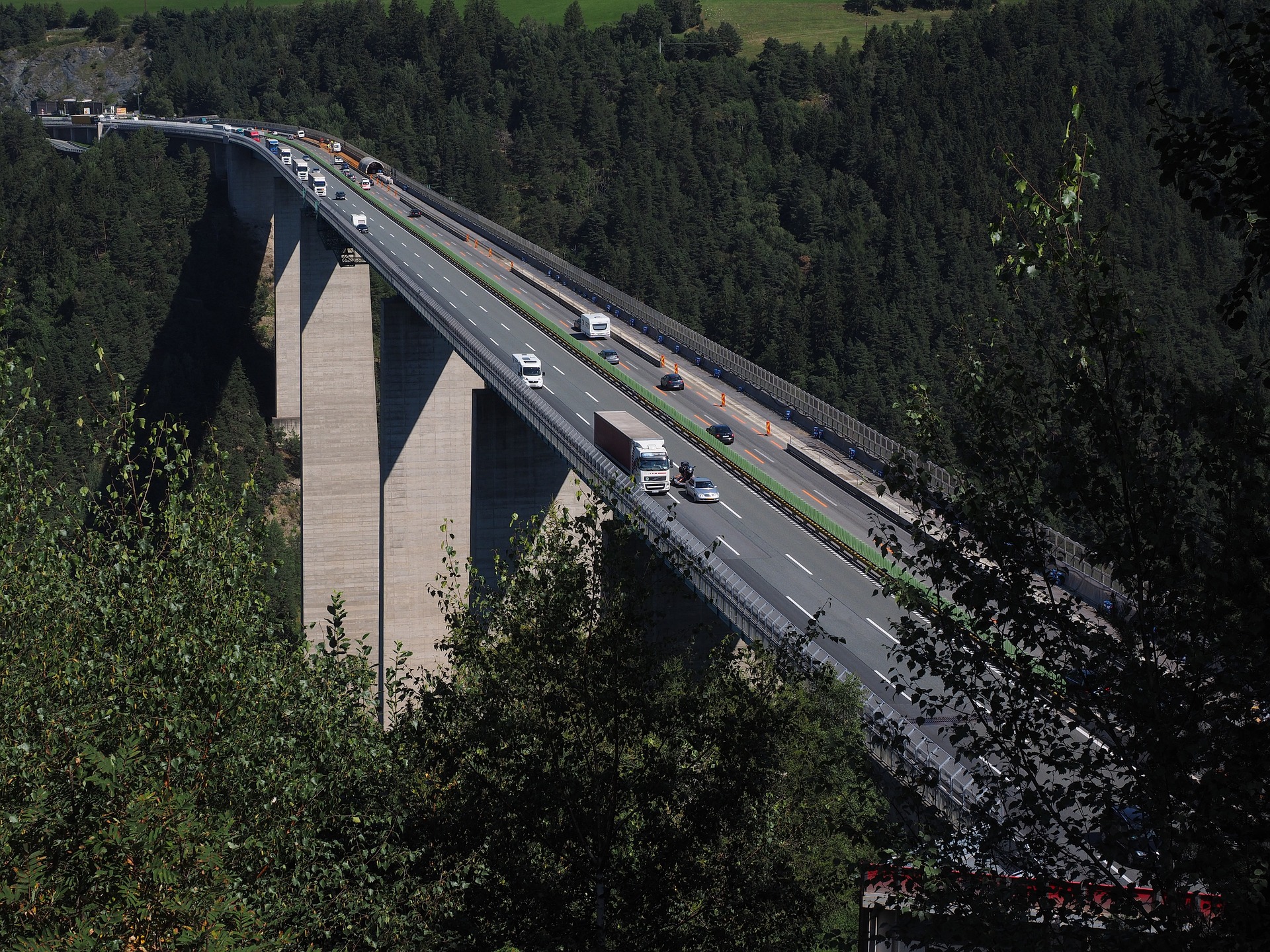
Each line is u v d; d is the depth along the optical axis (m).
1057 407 32.28
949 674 34.34
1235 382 29.84
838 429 174.50
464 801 47.06
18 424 48.78
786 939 47.06
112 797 38.38
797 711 50.62
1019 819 32.97
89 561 48.09
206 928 35.38
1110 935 29.98
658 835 45.66
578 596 46.88
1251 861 27.44
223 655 45.56
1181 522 30.75
